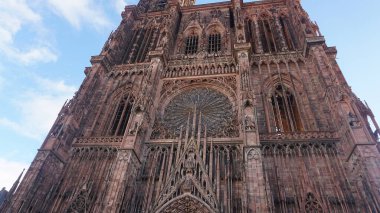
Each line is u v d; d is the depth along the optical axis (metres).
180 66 43.50
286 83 38.09
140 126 31.69
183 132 33.56
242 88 33.56
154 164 30.02
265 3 55.88
